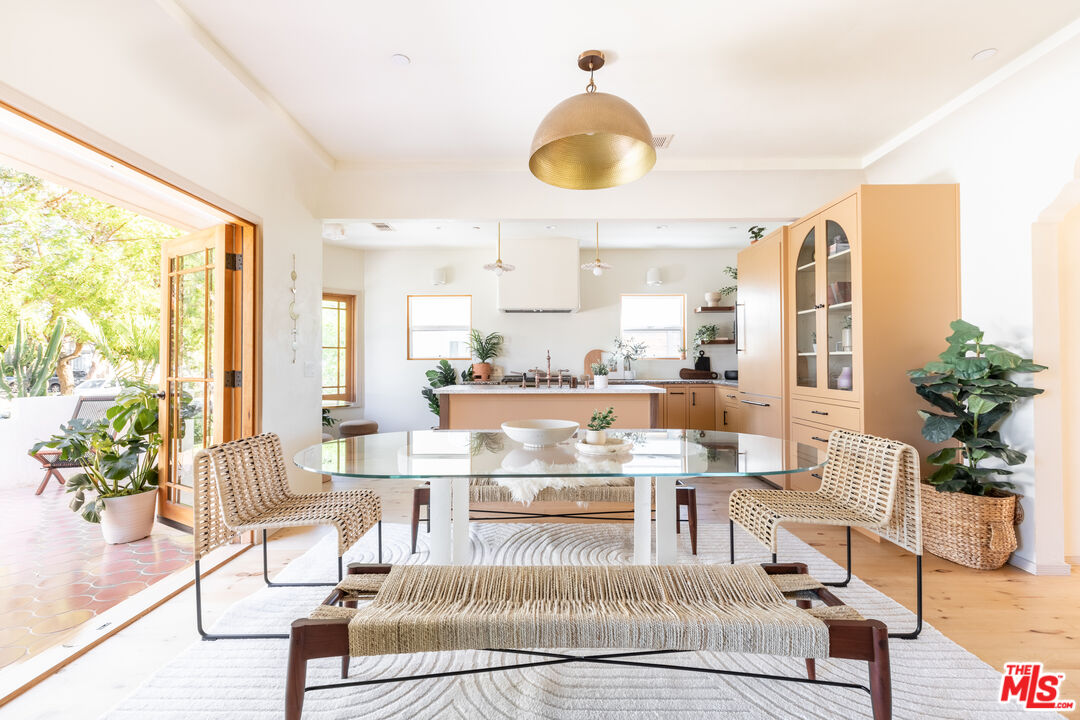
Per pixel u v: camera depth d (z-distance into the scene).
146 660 1.71
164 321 3.20
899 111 2.86
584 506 3.57
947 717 1.42
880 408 2.84
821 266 3.27
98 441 2.88
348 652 1.12
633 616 1.16
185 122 2.33
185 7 1.96
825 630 1.13
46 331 5.47
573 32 2.15
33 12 1.59
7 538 2.93
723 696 1.52
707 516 3.29
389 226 5.19
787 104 2.78
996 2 1.96
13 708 1.46
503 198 3.79
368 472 1.63
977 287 2.73
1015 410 2.51
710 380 5.97
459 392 4.12
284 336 3.21
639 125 1.71
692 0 1.95
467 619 1.14
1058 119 2.28
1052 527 2.39
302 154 3.26
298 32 2.13
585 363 6.34
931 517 2.63
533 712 1.45
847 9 2.00
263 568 2.36
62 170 2.30
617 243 6.00
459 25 2.10
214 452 1.81
